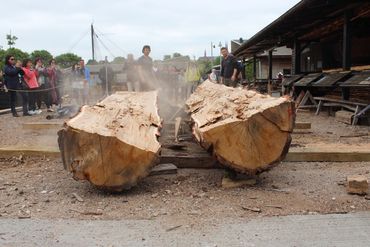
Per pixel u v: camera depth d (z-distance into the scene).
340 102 11.60
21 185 5.34
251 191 4.95
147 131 5.27
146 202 4.59
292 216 4.15
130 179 4.73
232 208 4.38
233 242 3.58
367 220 4.03
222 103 6.10
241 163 4.89
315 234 3.72
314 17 13.57
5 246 3.56
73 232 3.83
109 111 5.96
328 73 13.52
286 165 6.20
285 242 3.57
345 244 3.53
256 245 3.52
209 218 4.11
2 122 11.28
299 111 13.98
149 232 3.80
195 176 5.62
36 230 3.88
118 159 4.63
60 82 16.02
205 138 4.85
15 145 7.61
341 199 4.62
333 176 5.56
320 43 19.77
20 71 12.88
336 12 12.87
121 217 4.18
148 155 4.66
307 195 4.77
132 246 3.53
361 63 16.19
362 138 8.09
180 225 3.94
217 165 5.97
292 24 14.99
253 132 4.87
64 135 4.63
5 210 4.41
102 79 17.56
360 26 15.25
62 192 5.02
